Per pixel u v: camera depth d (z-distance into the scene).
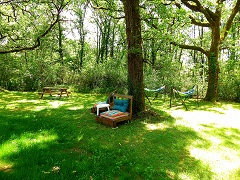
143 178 3.59
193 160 4.37
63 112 8.48
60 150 4.64
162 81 13.93
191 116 8.23
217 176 3.78
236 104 11.40
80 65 20.70
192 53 21.94
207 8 11.46
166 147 4.98
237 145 5.27
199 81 14.26
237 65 13.42
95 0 11.34
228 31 11.55
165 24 7.02
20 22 14.05
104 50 21.89
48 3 11.88
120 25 20.23
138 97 7.62
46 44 18.36
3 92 14.35
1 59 15.98
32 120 6.98
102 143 5.13
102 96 13.44
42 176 3.46
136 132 6.00
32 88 15.73
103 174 3.63
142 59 7.68
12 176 3.42
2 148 4.50
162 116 7.84
